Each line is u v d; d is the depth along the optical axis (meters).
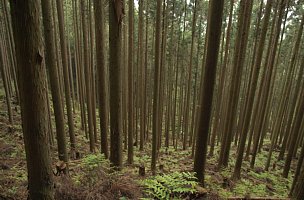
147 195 3.81
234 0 11.06
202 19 14.21
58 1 7.17
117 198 3.62
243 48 7.80
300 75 9.98
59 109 6.03
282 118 14.29
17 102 12.81
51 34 5.60
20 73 2.43
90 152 9.66
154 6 12.32
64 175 4.14
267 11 6.87
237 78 8.04
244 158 11.27
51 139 9.27
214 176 7.48
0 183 4.55
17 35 2.32
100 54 6.19
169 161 11.01
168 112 14.83
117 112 5.24
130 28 9.49
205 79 4.60
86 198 3.44
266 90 8.93
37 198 2.79
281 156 11.56
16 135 9.45
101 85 6.45
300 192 4.14
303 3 9.45
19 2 2.22
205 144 4.89
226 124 8.70
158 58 7.66
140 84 13.12
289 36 15.06
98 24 5.96
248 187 6.77
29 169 2.76
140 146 12.85
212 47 4.40
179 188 3.04
